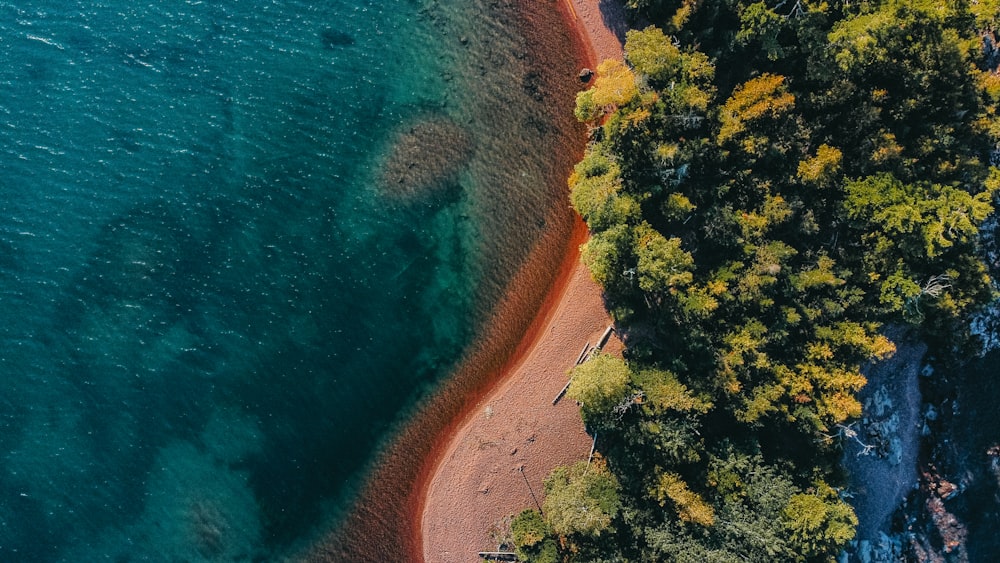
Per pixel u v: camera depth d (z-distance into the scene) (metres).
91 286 60.06
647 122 49.28
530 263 58.34
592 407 51.06
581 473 55.16
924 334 51.53
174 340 60.00
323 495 60.06
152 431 60.19
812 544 48.16
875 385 53.25
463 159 58.78
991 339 49.94
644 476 51.62
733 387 48.34
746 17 47.12
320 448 60.12
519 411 58.22
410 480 59.50
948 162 45.31
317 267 59.78
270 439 60.12
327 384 59.94
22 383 59.78
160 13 60.81
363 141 59.75
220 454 60.28
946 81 44.03
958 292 46.56
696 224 51.00
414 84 59.44
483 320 58.84
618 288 52.72
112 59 60.72
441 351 59.31
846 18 45.81
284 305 59.88
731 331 49.81
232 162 60.19
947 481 53.59
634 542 52.12
